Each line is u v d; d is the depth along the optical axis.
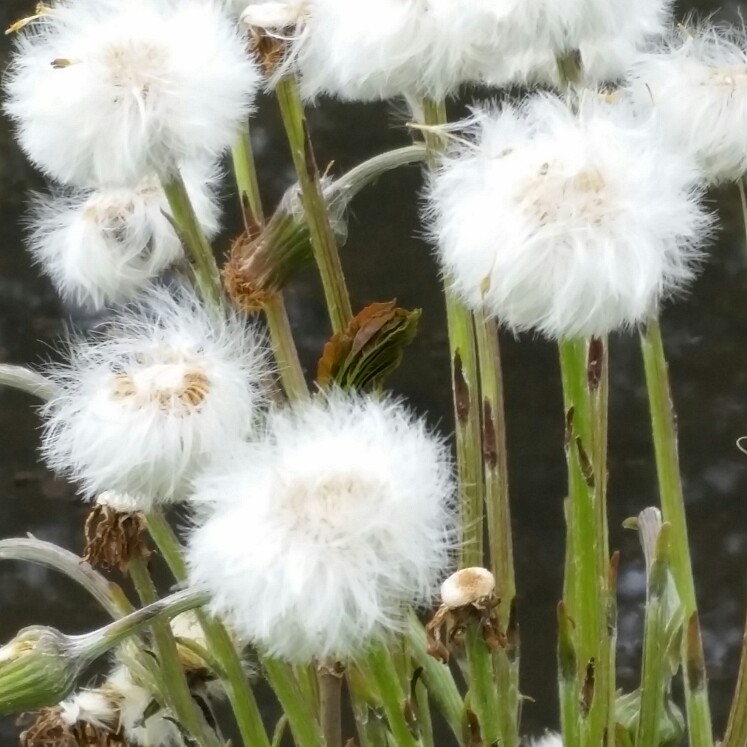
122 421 0.35
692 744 0.37
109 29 0.36
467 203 0.34
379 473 0.34
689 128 0.36
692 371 0.64
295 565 0.33
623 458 0.64
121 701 0.40
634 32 0.37
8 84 0.37
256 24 0.37
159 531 0.37
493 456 0.37
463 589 0.35
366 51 0.36
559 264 0.33
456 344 0.37
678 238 0.34
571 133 0.34
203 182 0.40
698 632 0.37
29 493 0.63
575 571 0.37
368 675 0.38
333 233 0.38
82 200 0.42
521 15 0.35
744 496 0.63
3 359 0.63
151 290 0.39
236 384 0.35
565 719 0.37
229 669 0.37
